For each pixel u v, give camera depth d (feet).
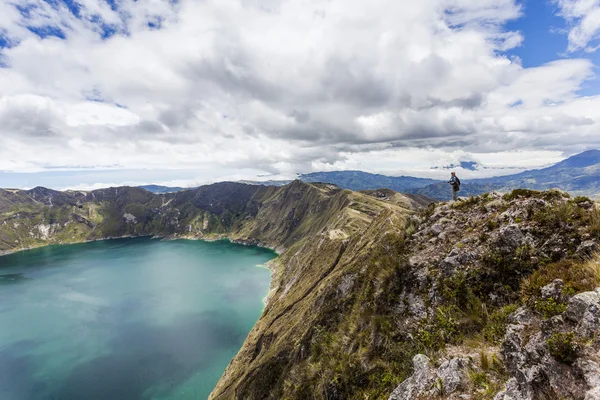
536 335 33.86
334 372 73.46
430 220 77.97
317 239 551.59
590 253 43.01
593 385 24.86
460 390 37.78
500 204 67.51
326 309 146.51
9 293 552.82
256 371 182.91
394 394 45.68
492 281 53.26
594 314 29.32
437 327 53.47
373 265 87.81
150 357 324.80
